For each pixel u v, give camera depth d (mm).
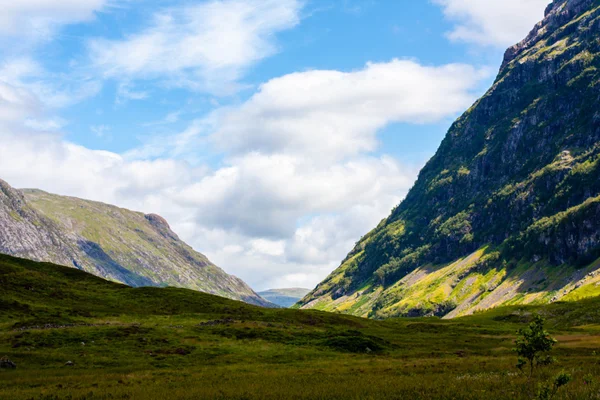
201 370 61000
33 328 80750
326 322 124375
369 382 45750
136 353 69688
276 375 55406
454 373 51594
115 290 133875
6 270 126562
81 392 45719
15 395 44812
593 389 30750
